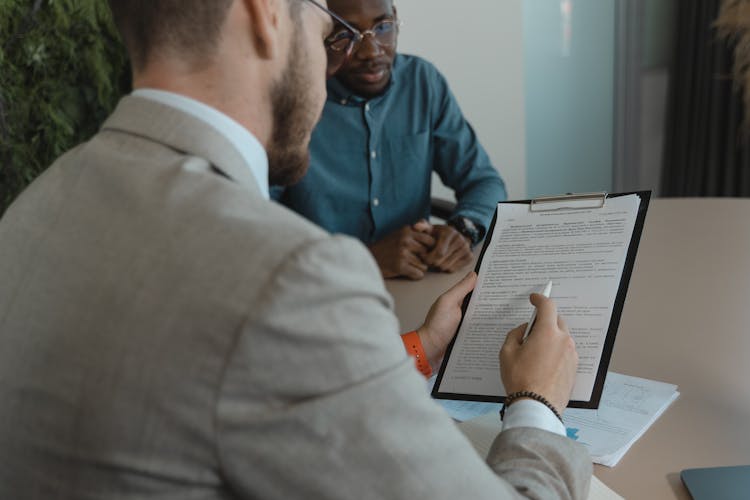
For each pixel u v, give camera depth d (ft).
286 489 1.78
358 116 6.06
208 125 2.23
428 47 9.20
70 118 6.40
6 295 2.08
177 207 1.96
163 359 1.75
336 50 3.52
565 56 10.52
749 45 5.75
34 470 1.89
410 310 4.60
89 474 1.81
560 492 2.38
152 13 2.21
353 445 1.80
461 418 3.36
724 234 5.30
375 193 6.22
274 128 2.49
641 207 3.34
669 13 10.64
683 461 2.94
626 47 10.69
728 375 3.54
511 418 2.66
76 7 6.07
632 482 2.85
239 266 1.79
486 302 3.42
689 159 10.55
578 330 3.09
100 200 2.08
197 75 2.26
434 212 6.79
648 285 4.59
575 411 3.32
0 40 5.90
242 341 1.71
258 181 2.40
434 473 1.90
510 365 2.84
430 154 6.51
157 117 2.22
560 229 3.47
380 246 5.33
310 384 1.77
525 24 10.11
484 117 9.70
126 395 1.77
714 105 9.98
